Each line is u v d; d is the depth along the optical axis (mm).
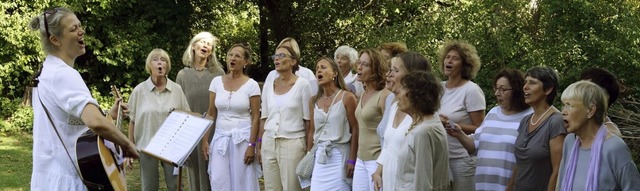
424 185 3615
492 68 8820
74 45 3238
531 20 8992
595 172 3178
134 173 8203
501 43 8617
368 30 12398
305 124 5324
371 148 4598
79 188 3236
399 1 12484
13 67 11492
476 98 4383
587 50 8508
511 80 4105
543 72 3834
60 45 3205
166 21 12961
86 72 12609
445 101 4461
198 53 6062
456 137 4133
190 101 6016
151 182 5852
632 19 8320
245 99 5539
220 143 5523
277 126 5309
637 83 8352
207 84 6059
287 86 5359
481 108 4379
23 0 11312
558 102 7934
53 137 3203
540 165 3779
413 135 3652
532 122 3873
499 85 4133
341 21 13969
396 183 3779
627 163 3131
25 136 11344
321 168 4934
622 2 8586
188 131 4781
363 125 4645
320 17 13891
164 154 4723
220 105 5559
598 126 3256
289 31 15000
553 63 8438
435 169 3682
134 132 5832
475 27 8984
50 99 3160
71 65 3268
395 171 3900
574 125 3240
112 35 12211
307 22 14633
